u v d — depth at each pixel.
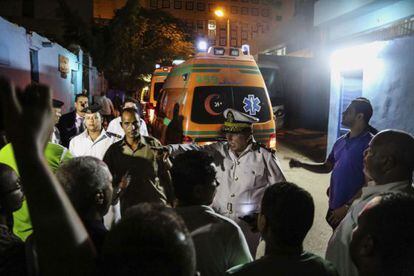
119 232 0.99
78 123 6.03
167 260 0.93
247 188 3.40
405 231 1.32
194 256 1.02
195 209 2.03
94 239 1.66
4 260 1.65
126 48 25.16
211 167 2.11
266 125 6.23
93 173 1.73
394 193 1.45
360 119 3.42
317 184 8.31
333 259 2.18
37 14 26.17
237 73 6.25
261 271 1.60
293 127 19.59
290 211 1.62
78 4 27.06
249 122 3.40
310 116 19.45
